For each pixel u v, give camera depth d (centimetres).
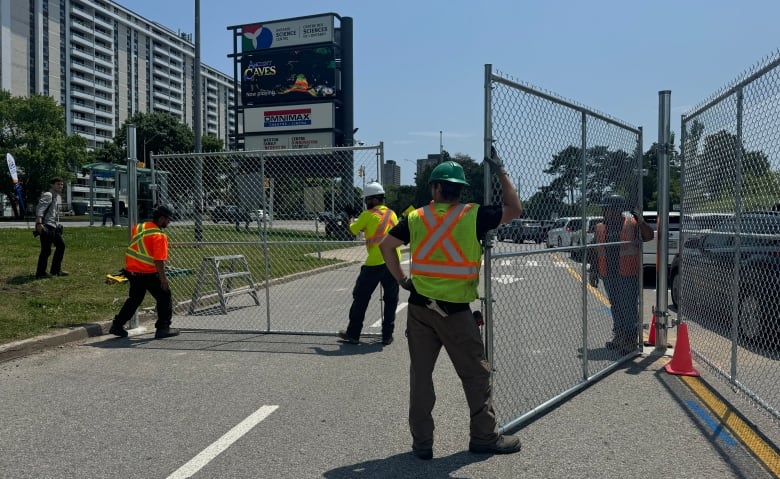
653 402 519
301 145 3142
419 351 413
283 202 896
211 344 774
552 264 564
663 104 693
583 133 550
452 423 478
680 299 627
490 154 424
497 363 624
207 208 922
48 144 6981
